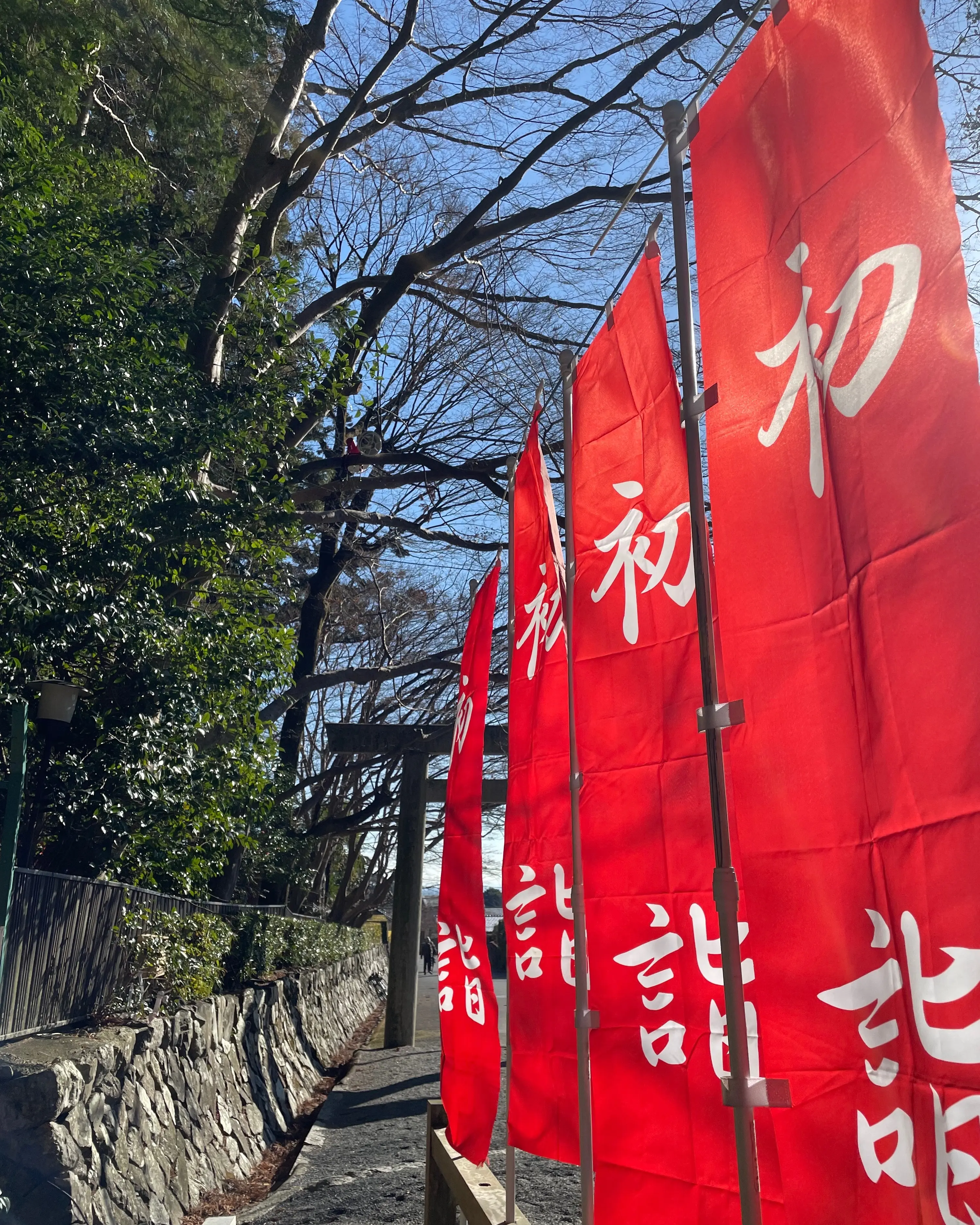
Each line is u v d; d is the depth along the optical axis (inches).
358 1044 764.0
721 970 99.0
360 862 1487.5
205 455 335.0
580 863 126.8
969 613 61.3
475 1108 175.3
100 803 280.8
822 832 71.2
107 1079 248.4
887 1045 65.2
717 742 88.2
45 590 251.8
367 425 681.0
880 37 72.4
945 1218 60.0
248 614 344.8
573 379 140.9
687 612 107.3
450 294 637.3
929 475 64.8
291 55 476.1
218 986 429.7
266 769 369.1
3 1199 184.7
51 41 345.7
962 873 60.4
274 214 498.0
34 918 238.8
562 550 169.8
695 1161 98.6
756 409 81.7
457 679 954.1
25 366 256.1
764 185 83.7
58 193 289.0
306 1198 299.4
